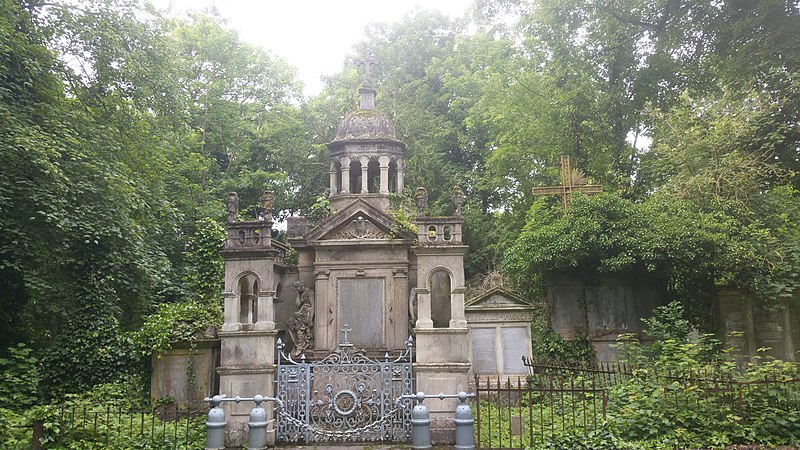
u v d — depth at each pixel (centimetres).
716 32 1744
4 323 1616
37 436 970
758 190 1770
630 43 2184
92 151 1670
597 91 2366
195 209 2695
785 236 1702
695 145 1786
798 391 996
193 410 1455
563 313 1928
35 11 1761
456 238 1189
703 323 1805
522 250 1923
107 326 1583
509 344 1755
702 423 977
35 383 1309
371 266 1487
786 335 1656
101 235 1609
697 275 1733
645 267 1828
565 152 2516
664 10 1923
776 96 1603
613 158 2416
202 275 1875
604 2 2127
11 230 1391
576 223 1820
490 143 3044
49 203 1412
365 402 1118
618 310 1891
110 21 1838
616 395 1103
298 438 1102
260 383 1130
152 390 1502
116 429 1087
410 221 1529
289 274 1534
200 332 1521
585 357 1845
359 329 1461
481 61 3122
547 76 2542
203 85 3056
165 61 2019
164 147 2205
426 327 1147
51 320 1673
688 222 1675
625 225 1789
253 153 3316
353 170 1761
